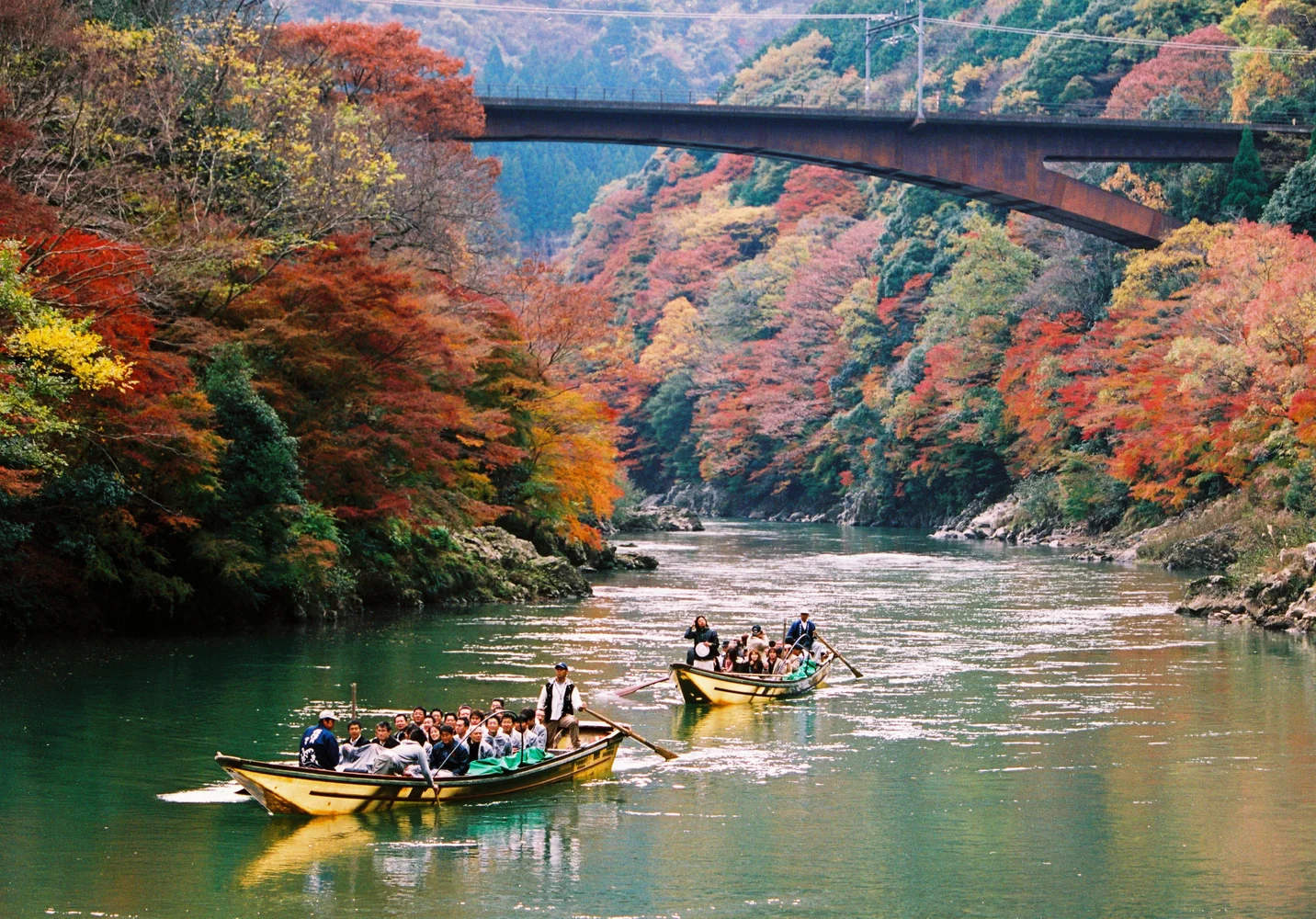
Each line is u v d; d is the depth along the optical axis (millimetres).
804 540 107812
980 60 185500
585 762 26938
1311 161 95062
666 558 86812
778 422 148625
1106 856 21953
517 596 57844
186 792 24891
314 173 56906
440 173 70812
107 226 45531
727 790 25953
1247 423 74688
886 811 24469
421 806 24297
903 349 137000
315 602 48312
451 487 59125
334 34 81688
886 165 103312
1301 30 126375
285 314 48094
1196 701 34844
